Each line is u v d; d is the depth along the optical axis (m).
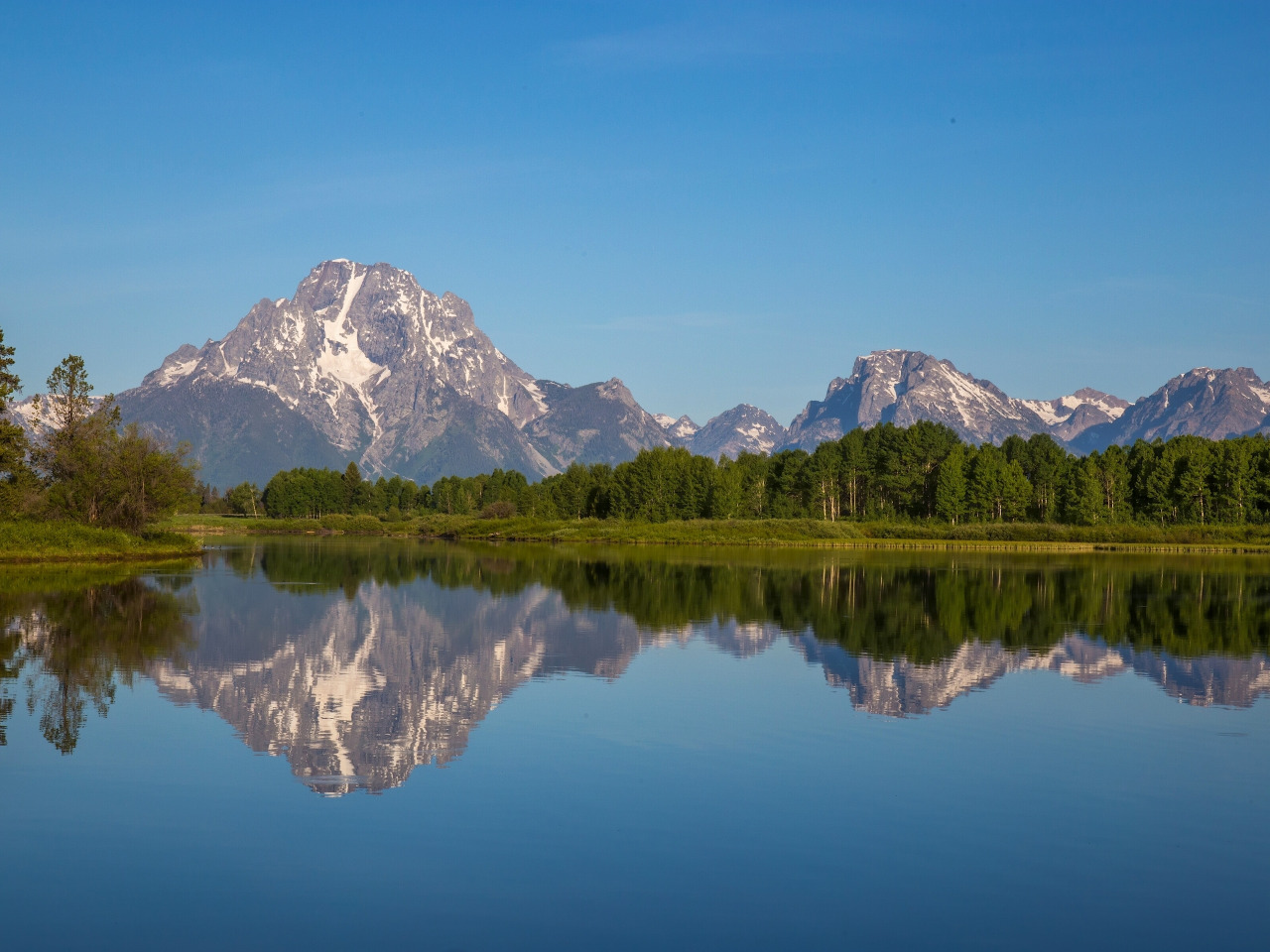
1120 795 26.45
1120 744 31.47
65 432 115.38
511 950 17.91
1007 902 20.12
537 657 46.31
